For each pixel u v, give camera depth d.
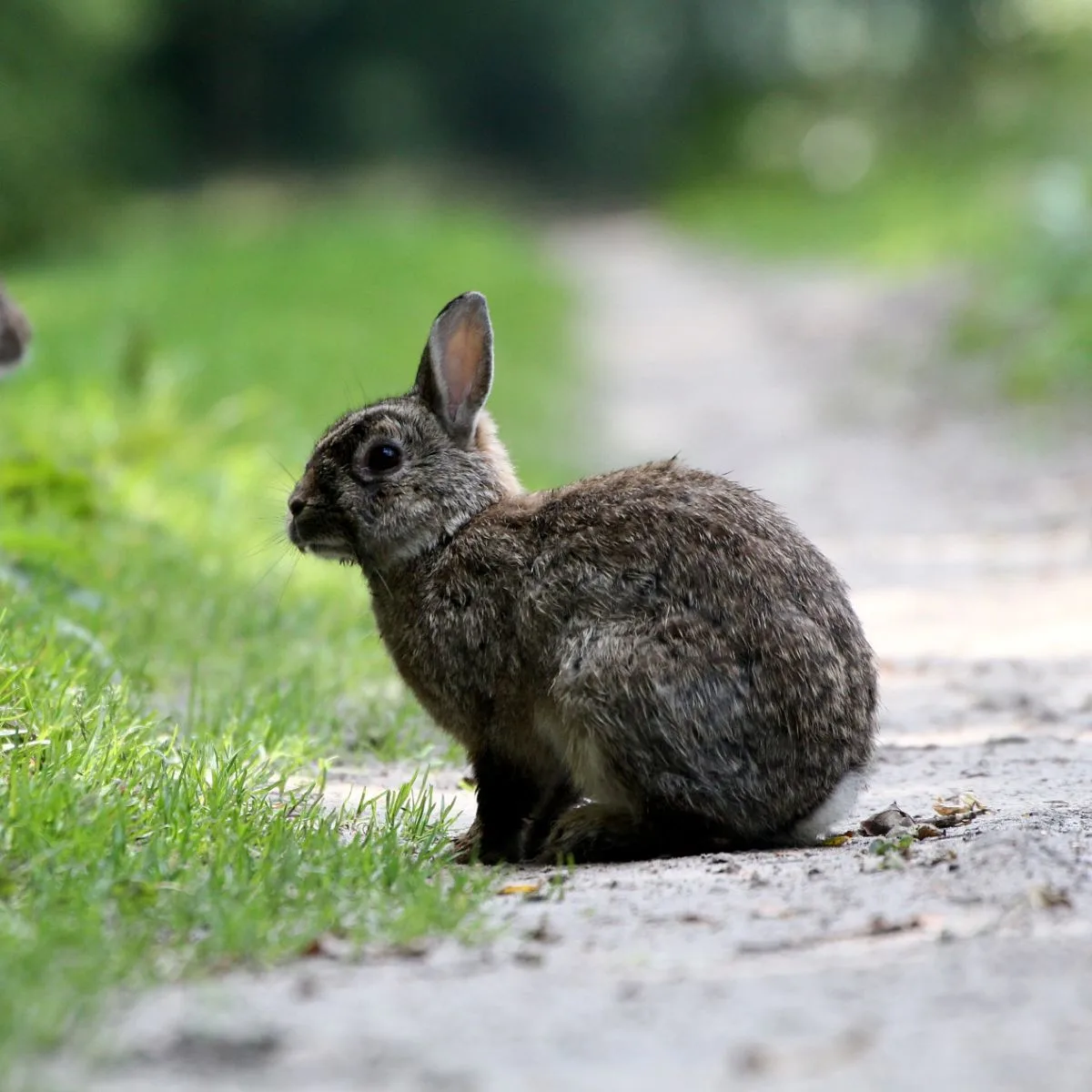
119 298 37.62
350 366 28.92
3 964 5.45
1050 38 74.94
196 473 18.23
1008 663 12.97
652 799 7.93
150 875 6.76
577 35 89.25
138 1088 4.58
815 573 8.12
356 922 6.41
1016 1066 4.59
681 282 51.44
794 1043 4.82
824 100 83.00
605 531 8.19
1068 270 32.59
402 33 88.81
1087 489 20.62
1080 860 6.95
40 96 58.06
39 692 9.33
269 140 86.00
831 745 7.95
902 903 6.48
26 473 14.63
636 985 5.47
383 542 8.78
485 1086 4.54
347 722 11.20
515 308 39.75
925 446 24.78
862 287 45.16
